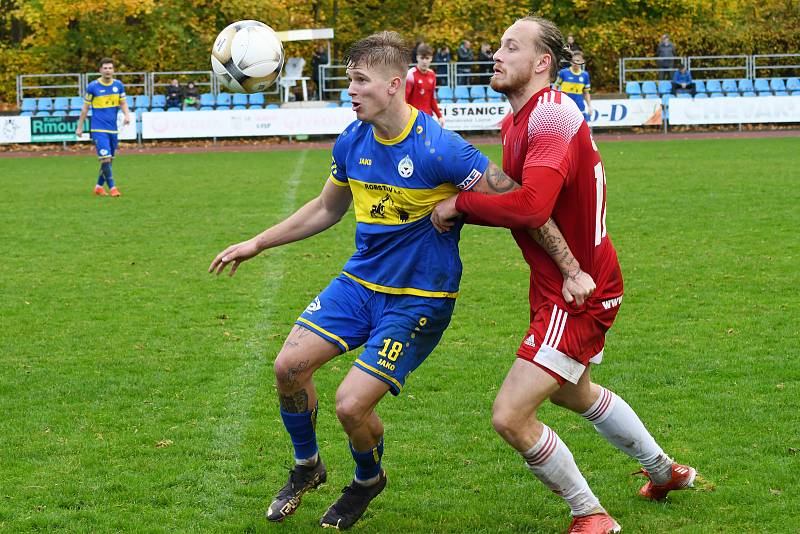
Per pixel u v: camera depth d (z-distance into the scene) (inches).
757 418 339.9
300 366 253.9
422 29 2114.9
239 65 349.7
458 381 394.0
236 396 376.5
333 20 2201.0
